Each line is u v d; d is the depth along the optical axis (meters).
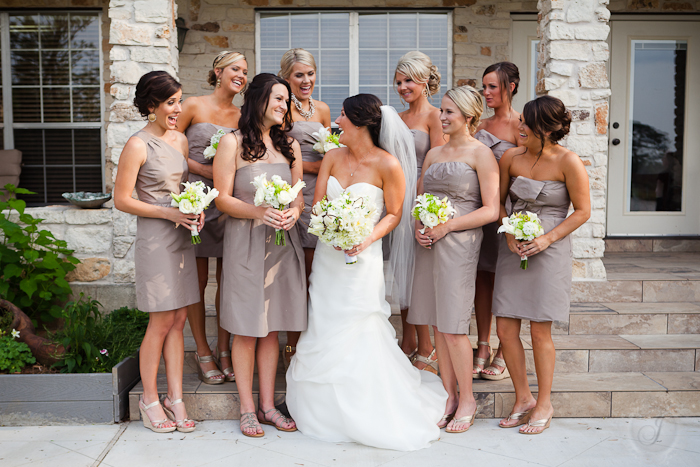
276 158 2.87
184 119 3.27
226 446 2.72
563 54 3.92
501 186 3.01
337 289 2.83
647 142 5.82
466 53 5.61
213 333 3.74
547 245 2.74
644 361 3.38
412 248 3.04
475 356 3.36
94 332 3.31
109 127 3.87
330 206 2.61
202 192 2.66
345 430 2.74
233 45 5.59
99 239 3.94
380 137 2.88
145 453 2.64
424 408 2.85
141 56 3.85
